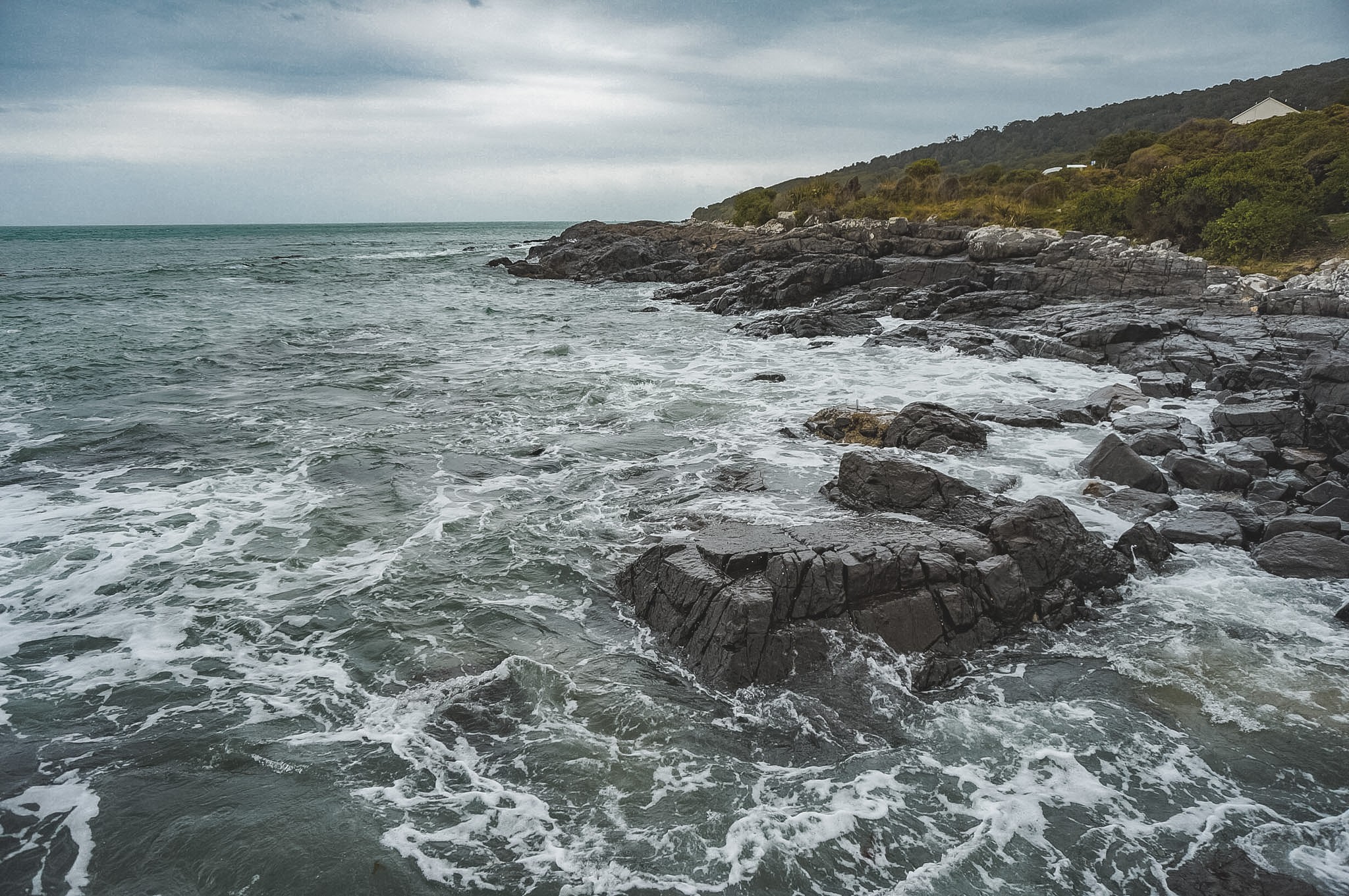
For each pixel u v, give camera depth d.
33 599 9.32
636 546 10.88
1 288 43.22
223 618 8.98
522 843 5.84
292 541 10.98
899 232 42.84
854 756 6.79
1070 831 5.94
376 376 21.59
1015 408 16.78
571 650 8.38
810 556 8.45
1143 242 38.56
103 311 34.03
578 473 13.79
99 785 6.39
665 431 16.39
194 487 12.98
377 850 5.75
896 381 20.52
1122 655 8.20
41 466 13.91
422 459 14.52
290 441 15.57
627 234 68.56
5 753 6.74
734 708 7.38
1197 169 38.69
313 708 7.43
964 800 6.26
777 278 37.34
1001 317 27.83
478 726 7.17
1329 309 23.42
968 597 8.48
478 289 48.78
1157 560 9.97
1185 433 14.64
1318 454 13.41
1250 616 8.82
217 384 20.59
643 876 5.54
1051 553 9.23
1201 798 6.25
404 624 8.90
